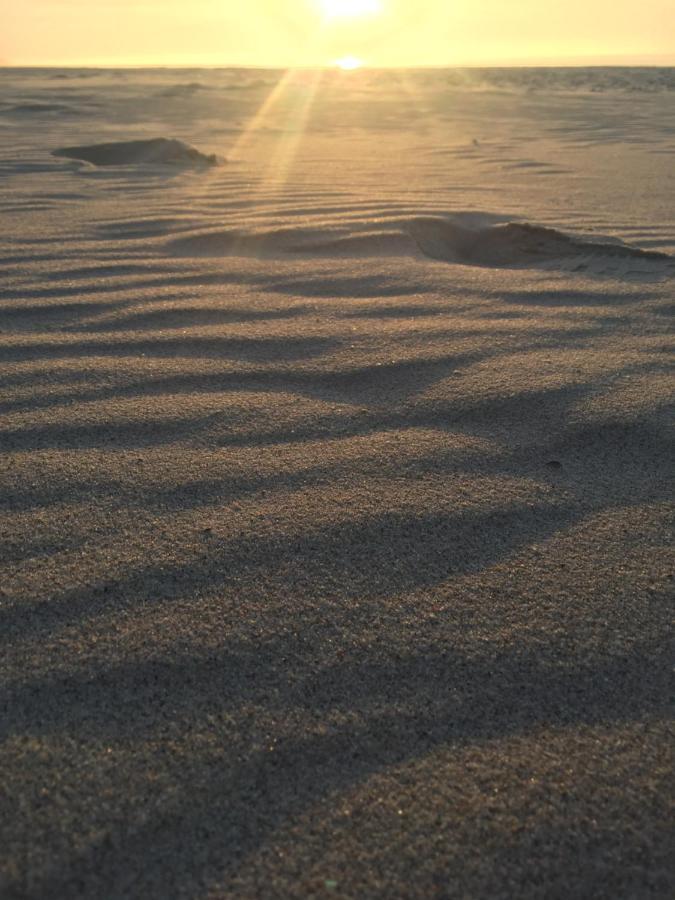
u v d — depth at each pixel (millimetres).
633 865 745
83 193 4438
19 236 3240
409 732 876
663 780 827
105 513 1274
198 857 734
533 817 782
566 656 992
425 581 1131
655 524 1282
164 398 1701
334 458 1466
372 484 1378
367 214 3742
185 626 1024
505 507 1318
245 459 1454
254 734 864
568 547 1219
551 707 917
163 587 1099
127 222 3604
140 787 797
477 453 1494
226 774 815
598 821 781
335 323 2184
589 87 17219
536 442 1540
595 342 2031
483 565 1172
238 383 1790
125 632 1011
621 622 1054
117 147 6266
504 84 19125
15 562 1146
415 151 6898
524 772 831
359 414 1650
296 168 5676
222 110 11430
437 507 1310
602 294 2473
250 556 1171
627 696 936
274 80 22188
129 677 938
